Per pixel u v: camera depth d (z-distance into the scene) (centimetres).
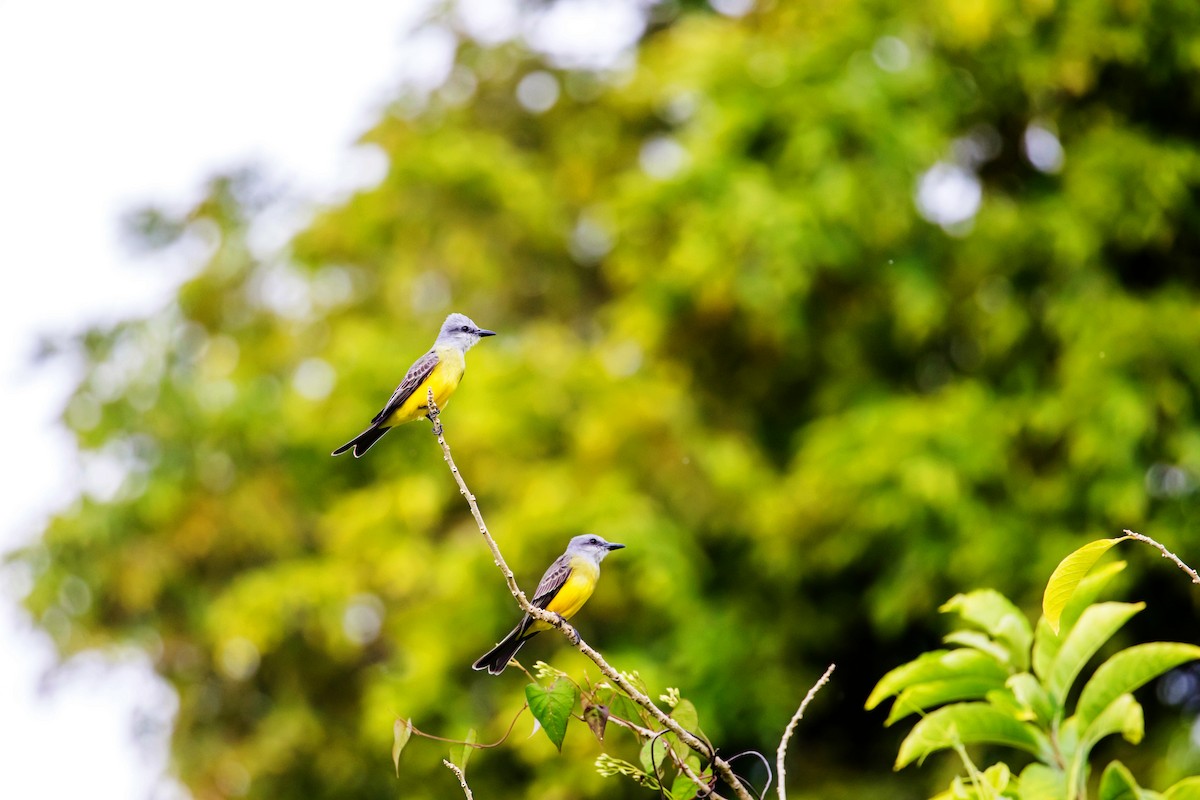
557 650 1541
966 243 1548
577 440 1548
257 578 1636
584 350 1712
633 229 1658
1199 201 1552
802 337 1596
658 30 2230
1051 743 596
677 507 1581
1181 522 1395
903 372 1650
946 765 1452
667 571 1473
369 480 1798
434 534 1656
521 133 2108
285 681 1728
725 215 1536
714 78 1636
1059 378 1479
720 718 1485
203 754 1725
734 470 1548
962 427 1445
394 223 1880
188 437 1791
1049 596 518
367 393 1703
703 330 1656
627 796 1433
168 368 1884
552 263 1941
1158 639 1527
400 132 1977
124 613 1806
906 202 1540
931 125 1566
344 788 1725
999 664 613
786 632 1563
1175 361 1430
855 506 1467
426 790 1522
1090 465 1403
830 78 1583
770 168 1608
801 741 1647
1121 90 1593
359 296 1939
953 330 1606
